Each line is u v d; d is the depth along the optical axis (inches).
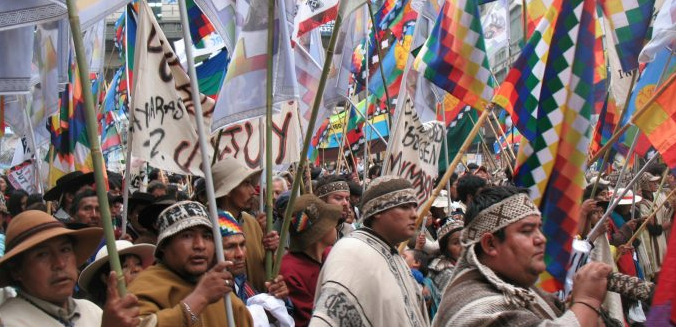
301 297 260.7
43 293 155.5
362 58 542.0
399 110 343.6
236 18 288.5
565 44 255.1
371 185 212.4
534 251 154.9
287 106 343.0
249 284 261.1
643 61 300.0
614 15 317.1
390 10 526.6
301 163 220.4
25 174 430.6
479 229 158.4
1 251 264.7
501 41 483.5
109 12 216.4
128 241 231.3
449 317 151.2
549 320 142.9
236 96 239.5
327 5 366.6
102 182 143.1
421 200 313.1
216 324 192.2
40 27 299.0
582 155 240.5
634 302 260.4
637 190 456.8
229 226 221.6
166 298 182.9
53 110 299.7
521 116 267.0
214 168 273.6
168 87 223.5
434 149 324.8
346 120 499.8
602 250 246.4
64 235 159.2
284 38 242.8
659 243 428.5
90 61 435.8
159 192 354.6
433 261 283.3
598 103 389.4
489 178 574.9
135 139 218.2
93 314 168.7
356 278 197.8
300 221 263.7
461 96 330.6
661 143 212.5
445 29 331.0
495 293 150.0
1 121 315.6
